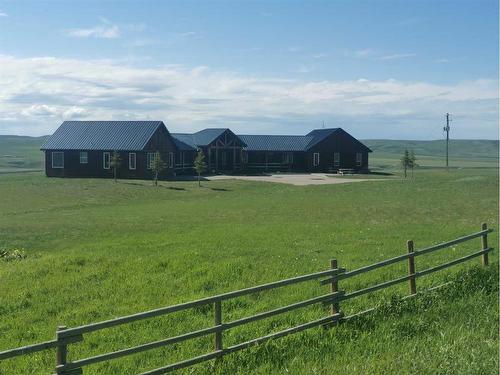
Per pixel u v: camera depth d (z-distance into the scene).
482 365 8.68
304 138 100.75
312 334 10.59
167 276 16.41
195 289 14.83
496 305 12.30
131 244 23.50
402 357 9.20
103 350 10.24
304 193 57.88
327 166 97.25
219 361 9.20
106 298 14.34
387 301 12.46
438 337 10.32
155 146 77.06
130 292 14.77
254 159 97.62
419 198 50.22
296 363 9.07
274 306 12.77
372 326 11.14
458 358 9.00
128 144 75.69
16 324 12.41
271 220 35.72
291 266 17.33
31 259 21.12
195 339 10.62
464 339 10.01
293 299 13.31
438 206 43.31
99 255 20.12
